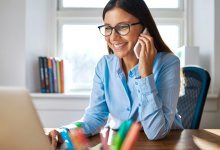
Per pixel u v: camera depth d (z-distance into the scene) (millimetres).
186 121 1491
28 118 527
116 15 1142
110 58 1330
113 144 532
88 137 1088
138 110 1218
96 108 1300
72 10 2467
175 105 1165
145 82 1093
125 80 1271
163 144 952
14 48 2145
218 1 2133
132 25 1156
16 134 522
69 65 2396
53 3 2445
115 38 1162
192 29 2438
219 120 2178
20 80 2145
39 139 536
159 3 2477
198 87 1497
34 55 2289
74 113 2199
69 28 2488
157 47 1265
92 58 2486
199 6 2346
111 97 1305
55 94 2170
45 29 2418
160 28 2475
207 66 2270
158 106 1073
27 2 2158
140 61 1123
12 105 517
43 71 2197
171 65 1210
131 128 534
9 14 2145
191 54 2123
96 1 2475
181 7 2475
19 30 2143
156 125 1043
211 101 2164
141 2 1182
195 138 1039
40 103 2174
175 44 2486
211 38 2186
